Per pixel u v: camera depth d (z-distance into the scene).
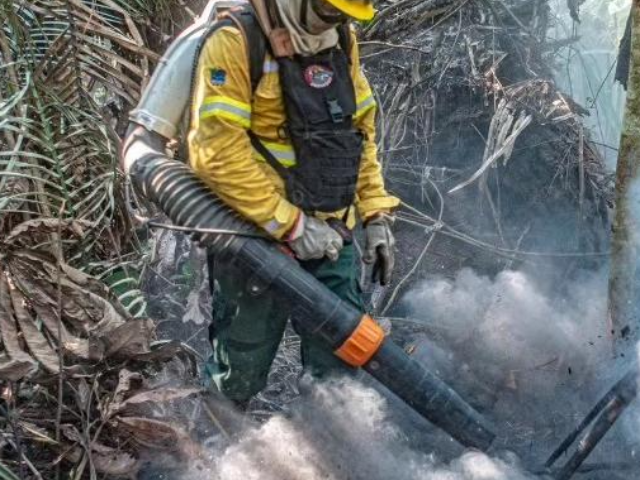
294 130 2.41
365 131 2.67
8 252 2.69
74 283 2.76
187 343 3.43
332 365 2.74
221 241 2.45
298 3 2.28
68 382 2.63
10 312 2.61
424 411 2.53
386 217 2.74
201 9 3.81
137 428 2.65
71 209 3.05
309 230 2.48
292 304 2.46
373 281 2.76
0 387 2.64
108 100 3.78
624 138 2.94
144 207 3.56
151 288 3.60
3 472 2.40
